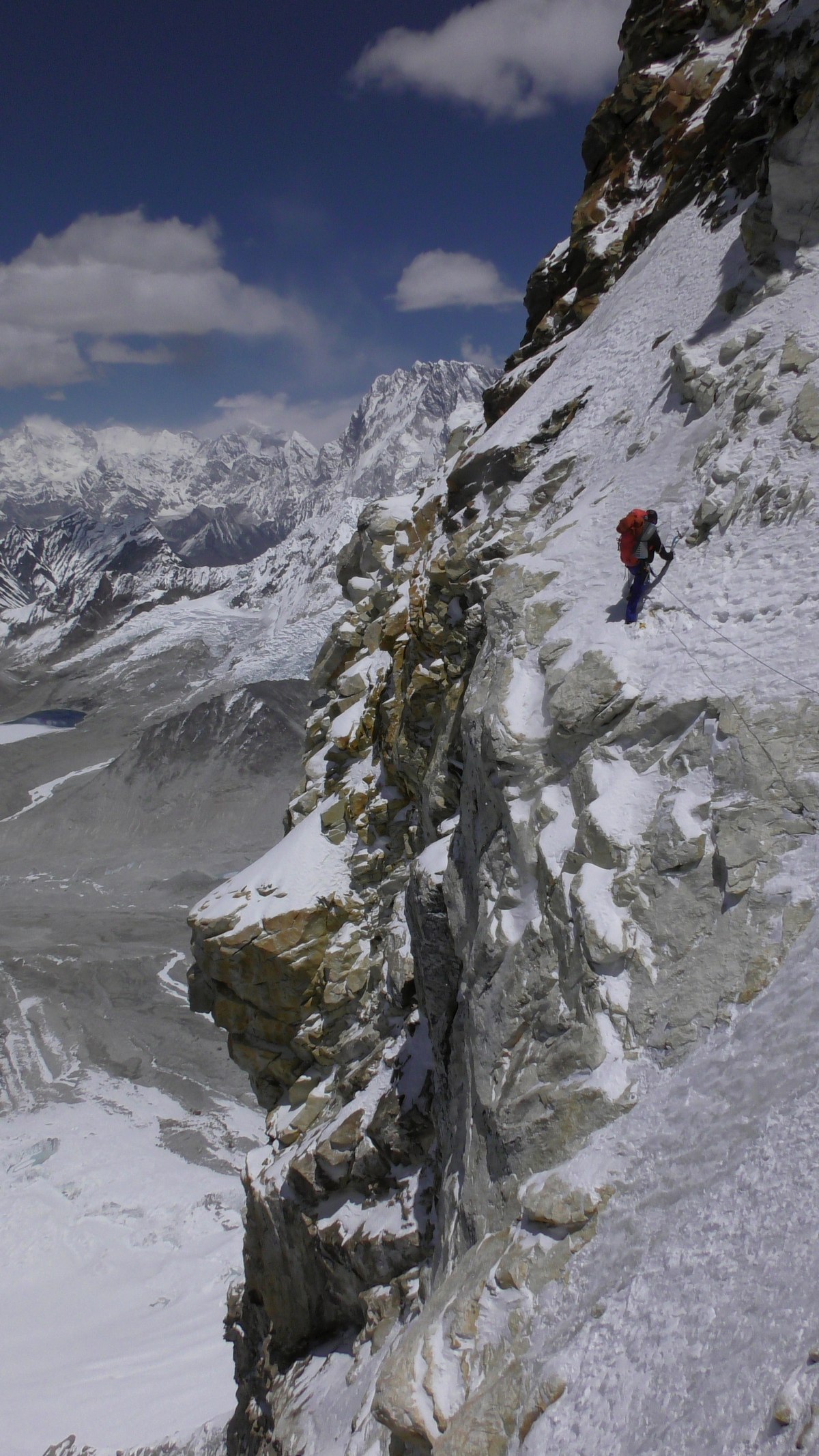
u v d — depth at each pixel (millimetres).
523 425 21469
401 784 24922
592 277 26406
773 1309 6555
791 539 12086
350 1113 19016
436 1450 7953
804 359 13898
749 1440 5941
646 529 12859
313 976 24438
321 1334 20203
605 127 27938
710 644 11797
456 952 14609
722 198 20250
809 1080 7758
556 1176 9250
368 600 34031
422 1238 16016
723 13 25031
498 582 16688
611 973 10234
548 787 12688
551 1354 7945
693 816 10438
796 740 10133
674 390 16562
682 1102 8719
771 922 9227
